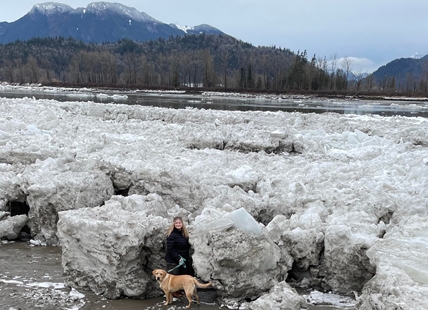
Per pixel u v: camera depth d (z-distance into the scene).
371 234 8.91
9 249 10.52
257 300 7.77
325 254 8.95
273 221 9.61
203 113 28.94
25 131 19.08
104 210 9.33
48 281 8.87
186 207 11.46
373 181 12.49
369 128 24.86
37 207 11.07
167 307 8.04
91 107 31.08
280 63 172.25
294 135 21.33
